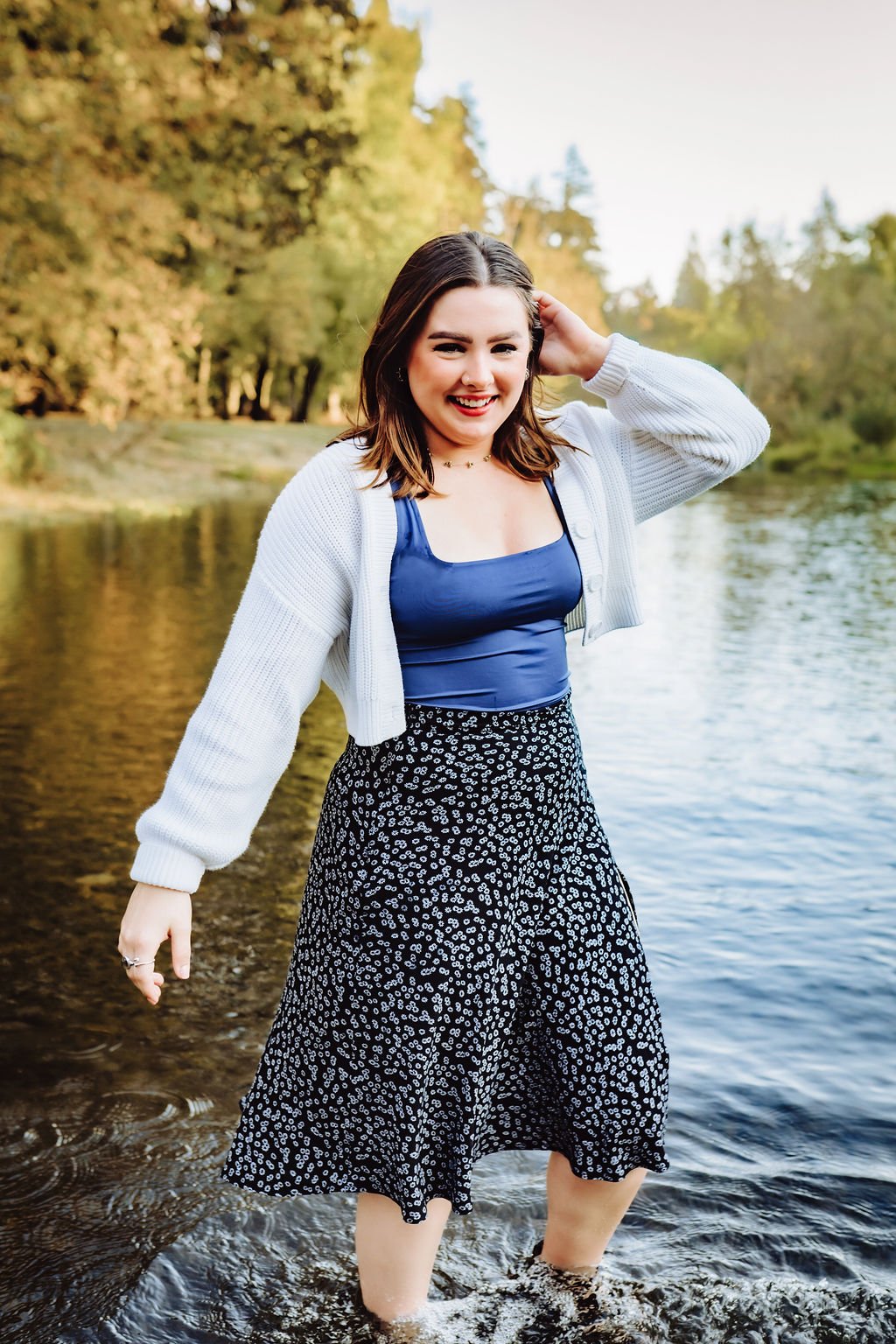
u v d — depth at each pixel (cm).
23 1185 249
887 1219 241
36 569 1298
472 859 193
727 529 1897
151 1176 252
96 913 391
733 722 654
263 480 2522
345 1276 225
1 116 2009
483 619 190
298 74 2556
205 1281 223
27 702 682
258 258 3244
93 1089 284
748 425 213
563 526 201
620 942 204
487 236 192
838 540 1733
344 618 194
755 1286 223
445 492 193
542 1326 212
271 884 417
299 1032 202
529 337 193
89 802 507
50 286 2130
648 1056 203
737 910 396
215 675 192
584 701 707
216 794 191
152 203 2245
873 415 4147
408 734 192
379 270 3928
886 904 402
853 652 868
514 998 199
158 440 2727
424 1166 197
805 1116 277
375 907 193
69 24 2053
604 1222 220
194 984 338
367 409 196
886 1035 315
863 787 534
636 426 214
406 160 4353
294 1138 202
